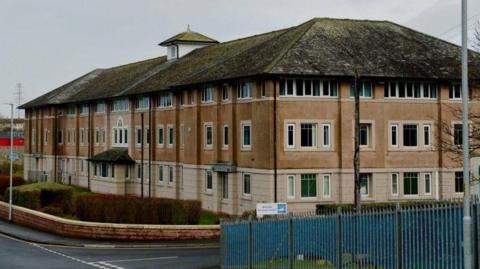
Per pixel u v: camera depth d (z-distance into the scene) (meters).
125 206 42.31
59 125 85.69
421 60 49.03
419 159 47.94
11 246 38.78
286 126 45.16
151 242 39.16
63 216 48.84
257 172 46.19
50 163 86.88
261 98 45.72
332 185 45.97
